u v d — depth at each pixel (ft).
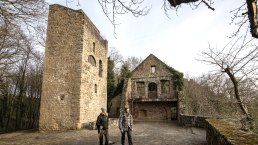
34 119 102.99
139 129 53.88
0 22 20.48
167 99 80.84
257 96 16.71
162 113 83.15
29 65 95.04
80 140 36.27
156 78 86.17
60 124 50.31
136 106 85.97
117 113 98.32
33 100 103.86
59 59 53.52
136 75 89.45
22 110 95.86
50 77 52.70
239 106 17.71
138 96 86.38
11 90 95.30
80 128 50.29
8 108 95.40
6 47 32.86
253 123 16.63
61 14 55.57
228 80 18.94
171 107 82.84
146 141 35.47
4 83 60.23
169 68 85.61
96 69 64.34
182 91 75.77
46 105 51.52
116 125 55.98
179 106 71.77
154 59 89.10
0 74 50.78
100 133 29.99
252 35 10.28
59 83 52.37
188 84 87.10
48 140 36.83
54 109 51.21
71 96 51.60
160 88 84.89
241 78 16.63
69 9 55.72
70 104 51.24
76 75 52.49
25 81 99.45
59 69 53.06
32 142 34.88
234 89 17.12
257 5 10.27
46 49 53.93
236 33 13.19
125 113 29.43
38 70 101.60
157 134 44.32
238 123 23.72
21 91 88.99
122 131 28.99
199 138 38.40
